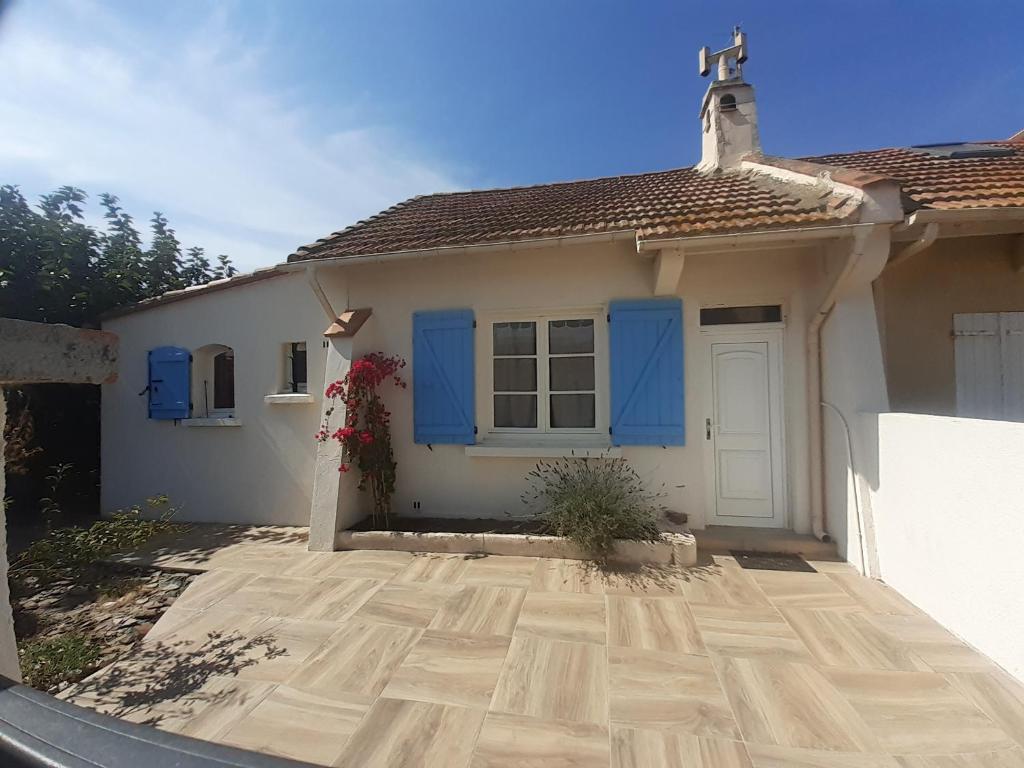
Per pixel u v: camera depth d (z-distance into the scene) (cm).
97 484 686
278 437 585
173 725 227
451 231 550
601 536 421
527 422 538
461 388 527
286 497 581
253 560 448
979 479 272
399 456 548
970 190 426
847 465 412
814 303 457
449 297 541
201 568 432
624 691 248
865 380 408
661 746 210
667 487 488
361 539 473
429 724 225
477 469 530
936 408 466
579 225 473
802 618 320
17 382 174
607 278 505
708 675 261
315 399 571
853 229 378
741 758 203
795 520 468
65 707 120
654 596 357
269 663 279
